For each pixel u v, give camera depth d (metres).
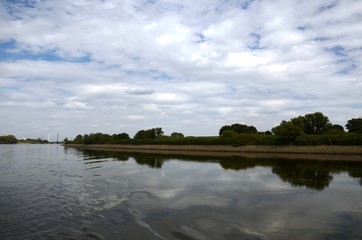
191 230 11.22
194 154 63.53
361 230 11.16
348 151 56.66
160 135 117.44
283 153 62.19
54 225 11.80
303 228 11.45
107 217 12.96
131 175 27.31
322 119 79.25
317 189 19.67
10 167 35.25
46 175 27.36
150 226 11.69
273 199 16.64
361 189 19.61
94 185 21.61
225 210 14.21
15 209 14.32
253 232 11.00
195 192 18.78
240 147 74.75
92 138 140.75
